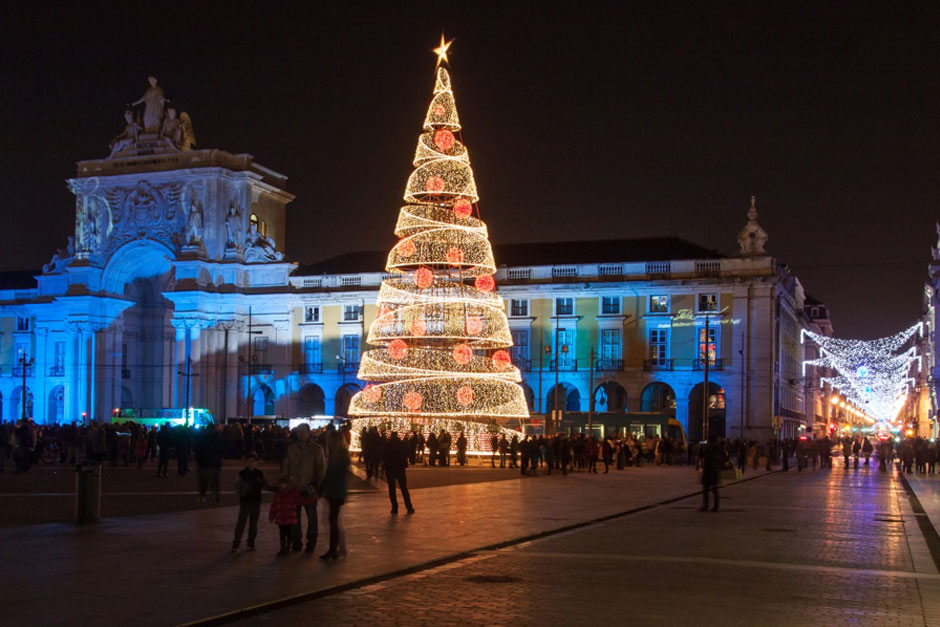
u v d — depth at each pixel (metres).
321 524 15.53
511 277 55.44
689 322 52.12
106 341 60.97
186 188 59.31
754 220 51.78
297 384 58.19
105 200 61.31
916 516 18.66
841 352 62.75
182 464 27.03
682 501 21.64
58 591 9.47
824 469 41.94
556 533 14.98
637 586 10.30
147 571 10.62
